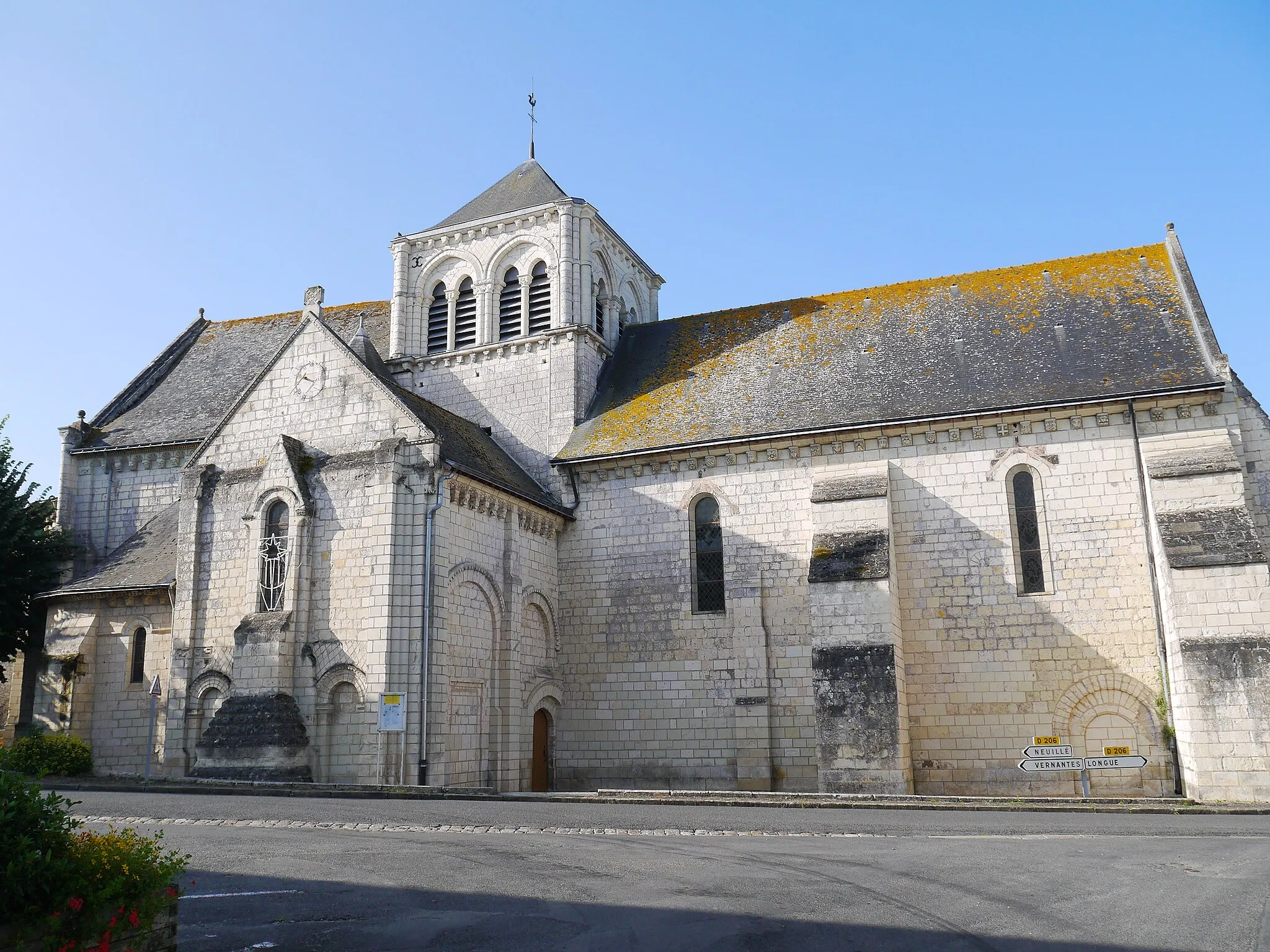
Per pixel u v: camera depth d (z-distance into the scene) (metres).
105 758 29.86
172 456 35.28
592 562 30.83
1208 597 22.69
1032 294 31.23
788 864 13.06
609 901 11.02
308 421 27.28
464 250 36.47
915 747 26.59
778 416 29.73
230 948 9.40
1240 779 21.50
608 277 37.53
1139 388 26.05
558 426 33.16
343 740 24.61
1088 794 24.45
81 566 34.94
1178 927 9.68
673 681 29.12
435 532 25.17
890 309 32.84
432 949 9.30
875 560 25.50
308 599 25.67
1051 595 26.27
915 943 9.23
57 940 7.44
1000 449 27.34
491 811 19.30
